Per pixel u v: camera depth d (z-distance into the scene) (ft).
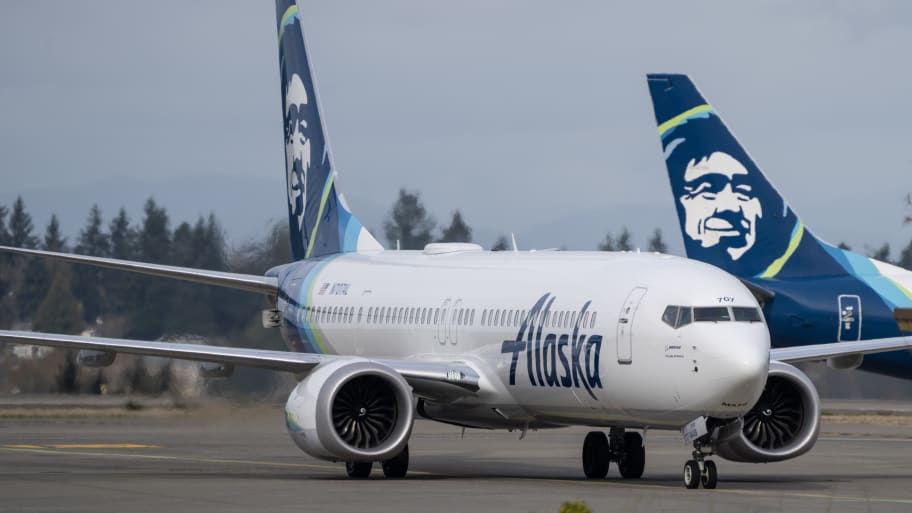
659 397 280.72
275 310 458.09
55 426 528.63
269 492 267.39
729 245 426.92
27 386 634.43
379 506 239.09
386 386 310.86
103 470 336.70
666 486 290.35
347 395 310.65
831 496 264.11
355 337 400.67
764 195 423.64
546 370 308.19
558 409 312.09
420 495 260.83
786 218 422.41
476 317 338.34
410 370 316.40
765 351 272.31
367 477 315.37
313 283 436.76
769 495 264.93
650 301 284.41
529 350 313.94
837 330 414.41
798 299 417.49
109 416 572.51
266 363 324.39
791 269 422.00
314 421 297.12
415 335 366.22
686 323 276.00
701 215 429.38
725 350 269.23
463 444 454.40
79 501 249.75
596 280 306.14
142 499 252.83
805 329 417.08
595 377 293.64
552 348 305.94
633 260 308.81
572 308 304.50
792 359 322.34
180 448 428.56
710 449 281.13
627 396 287.89
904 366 419.95
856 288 414.82
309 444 299.38
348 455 296.51
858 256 419.95
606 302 295.89
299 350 445.37
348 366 302.66
